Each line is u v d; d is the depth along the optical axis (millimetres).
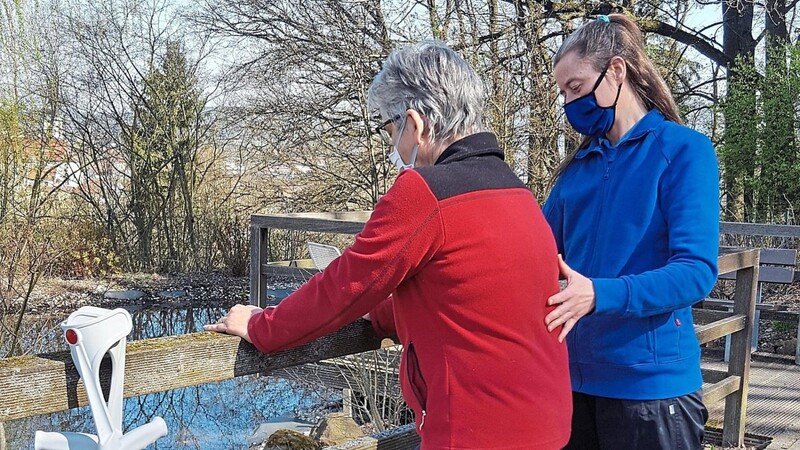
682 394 1913
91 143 13273
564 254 2092
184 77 13703
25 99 11758
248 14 11477
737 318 3781
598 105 1956
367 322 1937
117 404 1383
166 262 13750
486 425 1385
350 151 11906
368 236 1409
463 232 1379
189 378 1554
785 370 5859
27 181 11398
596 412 1954
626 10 10594
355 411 5125
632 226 1895
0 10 11320
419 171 1410
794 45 10000
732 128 9984
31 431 5223
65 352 1445
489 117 8336
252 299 6355
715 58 12211
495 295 1383
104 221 13281
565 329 1552
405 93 1497
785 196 9367
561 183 2141
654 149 1902
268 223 6223
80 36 13055
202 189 14070
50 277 11039
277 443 4113
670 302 1693
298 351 1755
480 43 8742
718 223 1837
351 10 10523
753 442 4020
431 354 1423
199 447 5438
